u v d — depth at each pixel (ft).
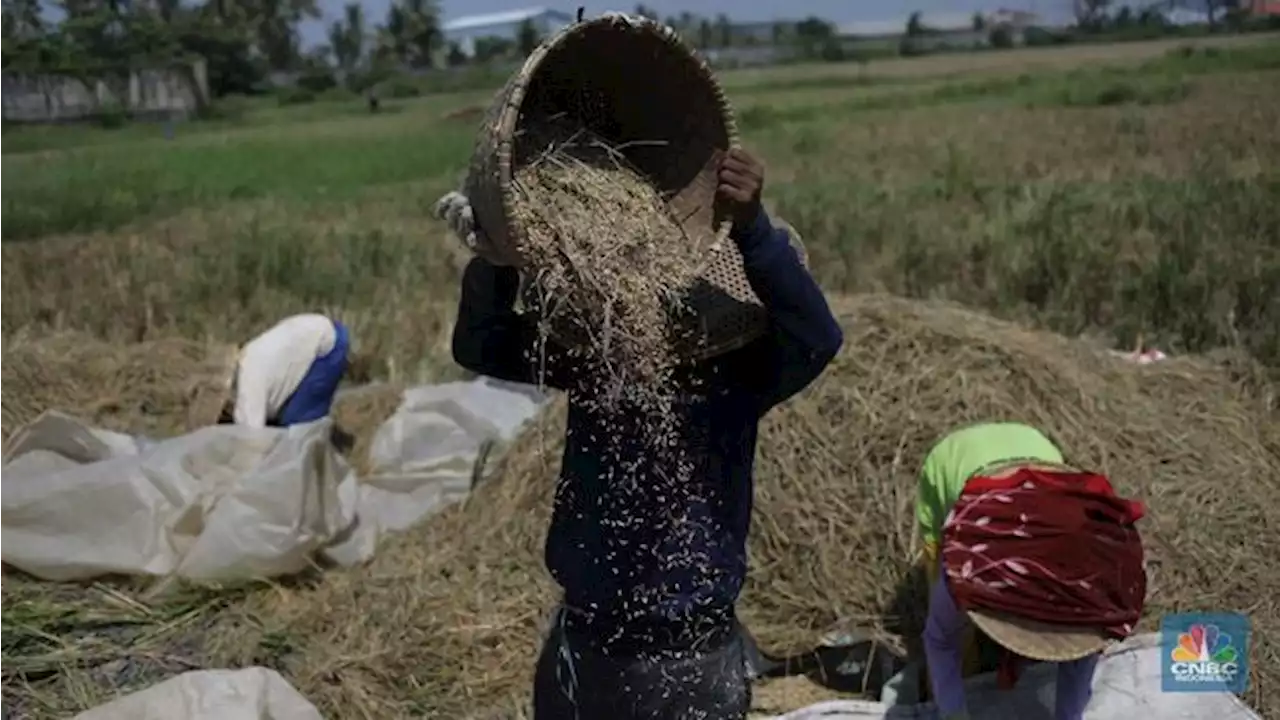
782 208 43.34
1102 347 22.74
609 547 8.82
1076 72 88.84
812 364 8.65
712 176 8.64
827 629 14.46
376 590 15.83
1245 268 27.86
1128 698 13.30
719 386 8.82
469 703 14.19
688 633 8.87
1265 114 61.62
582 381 8.82
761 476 15.61
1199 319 25.27
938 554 12.81
